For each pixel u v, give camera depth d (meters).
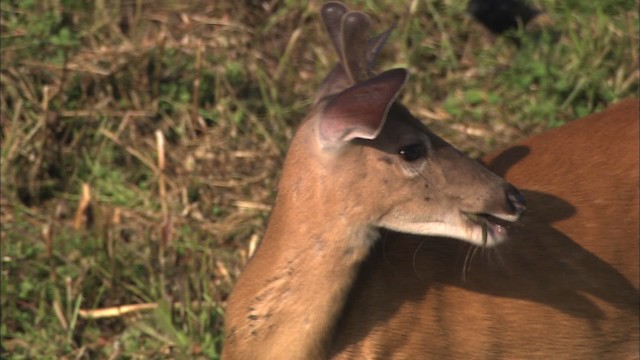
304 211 8.26
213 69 13.80
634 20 13.87
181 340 10.70
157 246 11.75
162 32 14.38
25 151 12.74
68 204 12.42
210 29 14.48
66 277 11.11
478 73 13.69
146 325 10.89
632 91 13.17
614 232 9.21
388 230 8.57
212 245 11.88
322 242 8.23
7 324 11.07
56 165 12.83
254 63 13.98
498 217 8.44
